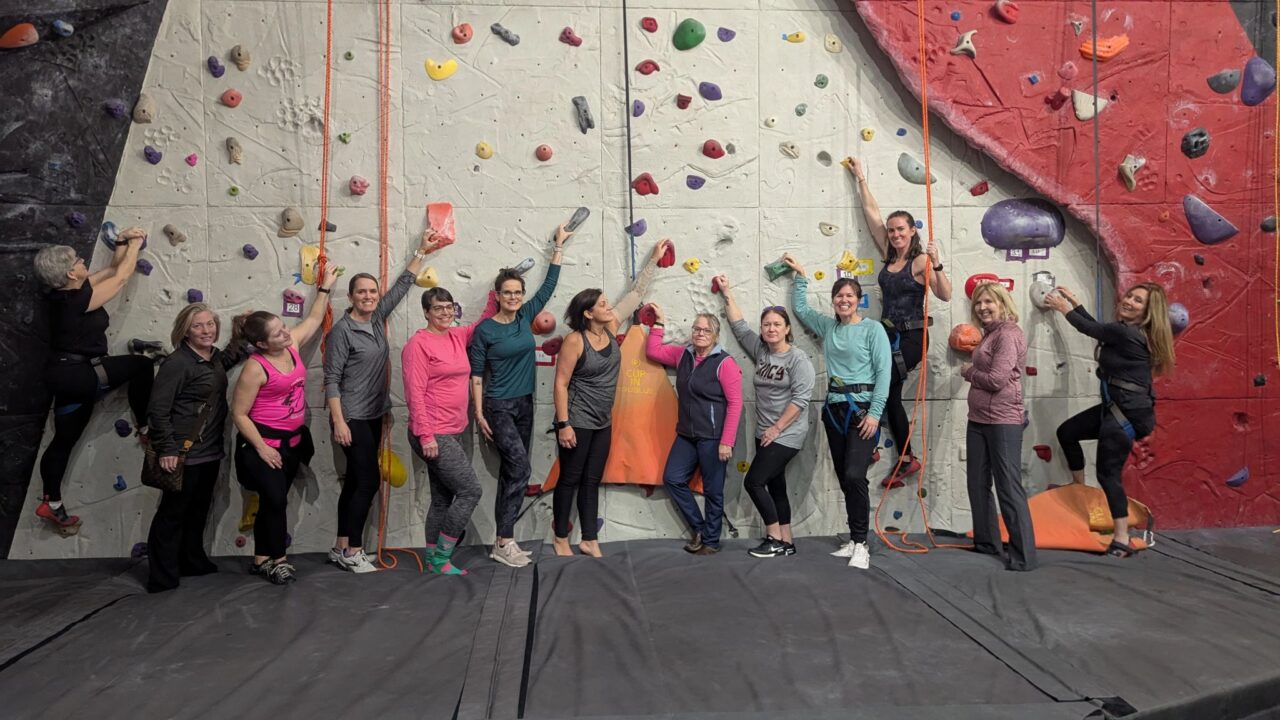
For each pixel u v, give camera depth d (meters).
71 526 4.25
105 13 4.12
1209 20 4.52
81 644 3.17
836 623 3.34
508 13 4.35
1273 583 3.77
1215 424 4.63
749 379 4.52
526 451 4.16
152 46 4.20
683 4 4.41
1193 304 4.59
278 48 4.25
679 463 4.31
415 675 2.89
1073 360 4.61
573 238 4.42
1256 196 4.59
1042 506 4.48
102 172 4.19
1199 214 4.55
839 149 4.50
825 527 4.61
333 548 4.13
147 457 3.70
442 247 4.34
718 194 4.47
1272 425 4.65
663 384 4.46
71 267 3.90
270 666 2.96
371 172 4.32
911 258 4.34
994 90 4.45
